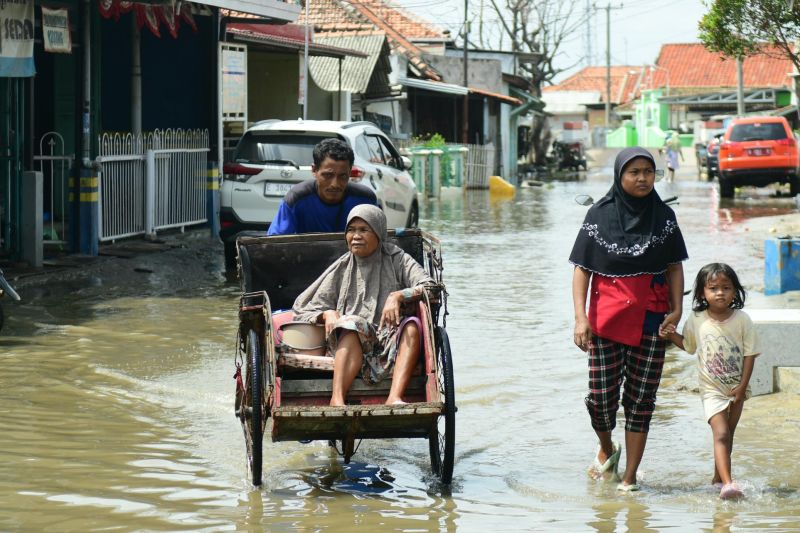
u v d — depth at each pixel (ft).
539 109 224.12
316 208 27.30
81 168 56.70
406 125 157.99
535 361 36.91
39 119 69.36
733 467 24.91
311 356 23.79
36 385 32.53
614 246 23.36
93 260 55.52
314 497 22.99
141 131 70.64
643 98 313.94
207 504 22.35
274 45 87.40
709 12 70.33
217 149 71.46
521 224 90.02
